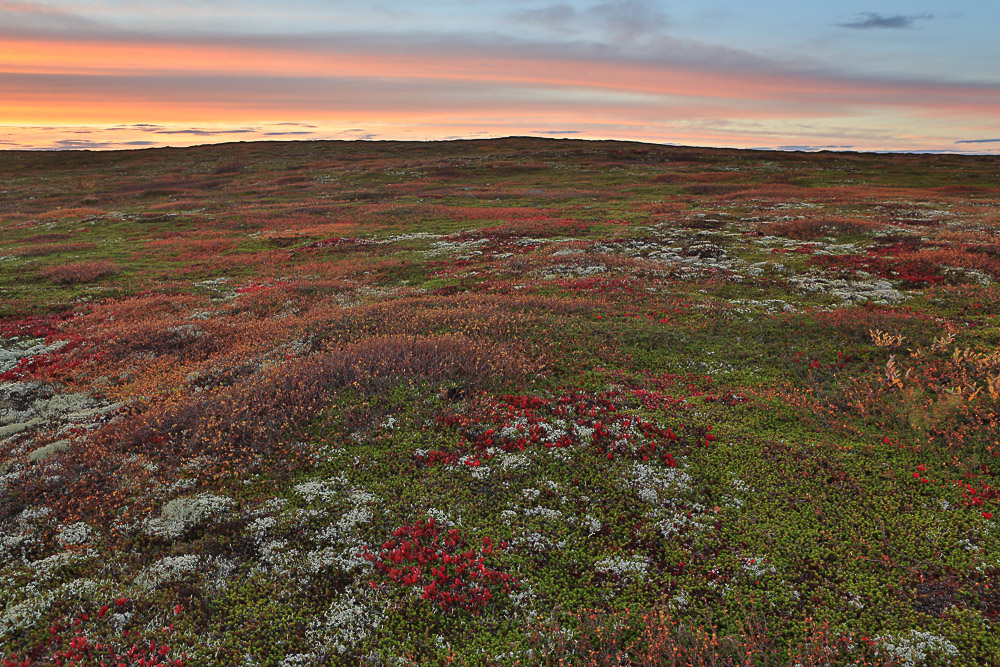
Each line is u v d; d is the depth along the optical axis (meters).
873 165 107.56
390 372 18.70
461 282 35.22
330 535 12.06
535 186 87.62
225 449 15.13
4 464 15.30
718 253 38.22
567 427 15.65
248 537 12.04
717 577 10.70
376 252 47.06
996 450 13.65
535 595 10.45
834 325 22.66
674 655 8.91
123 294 36.91
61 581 11.10
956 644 8.97
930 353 19.23
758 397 17.67
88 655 9.35
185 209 75.12
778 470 13.69
